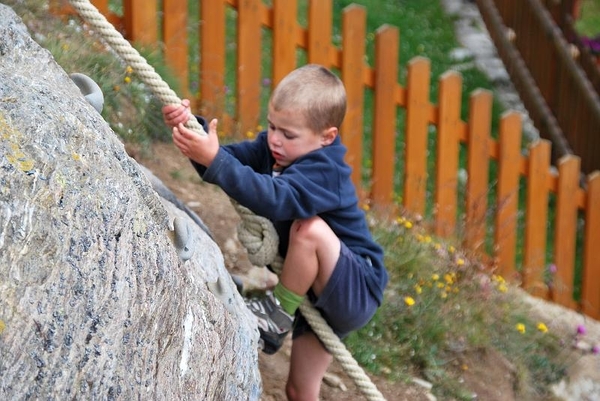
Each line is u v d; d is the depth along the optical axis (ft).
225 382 15.26
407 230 32.96
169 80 32.40
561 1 56.54
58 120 12.37
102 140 12.98
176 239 14.32
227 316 15.93
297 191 19.01
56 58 27.55
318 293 20.07
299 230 19.53
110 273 11.70
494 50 66.39
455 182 37.35
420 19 69.00
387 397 26.07
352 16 35.17
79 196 11.80
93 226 11.75
